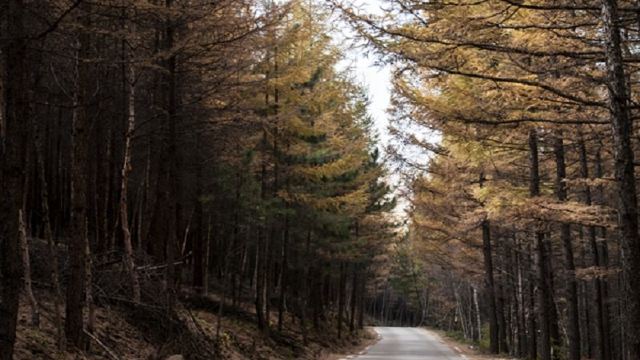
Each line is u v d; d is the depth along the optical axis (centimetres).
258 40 1227
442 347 2955
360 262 3195
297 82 1780
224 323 1775
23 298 1085
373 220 3058
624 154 774
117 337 1113
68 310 971
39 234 1998
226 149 1695
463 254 2831
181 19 1039
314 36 1745
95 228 1677
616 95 786
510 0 838
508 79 891
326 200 2052
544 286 1609
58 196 2177
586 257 2733
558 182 1548
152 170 2027
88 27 853
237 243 2459
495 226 2319
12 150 611
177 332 1238
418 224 2475
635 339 735
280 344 1933
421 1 859
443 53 905
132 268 1262
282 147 1883
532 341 2544
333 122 2105
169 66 1214
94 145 1666
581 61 984
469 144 1343
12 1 628
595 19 948
